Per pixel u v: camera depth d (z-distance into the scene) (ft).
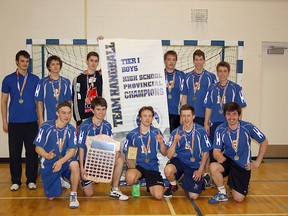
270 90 22.85
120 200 12.78
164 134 14.57
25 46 20.72
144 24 21.11
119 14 20.99
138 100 14.57
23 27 20.65
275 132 23.03
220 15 21.42
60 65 14.33
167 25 21.20
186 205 12.16
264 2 21.57
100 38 14.74
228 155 13.11
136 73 14.58
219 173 12.62
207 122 15.12
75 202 11.91
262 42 21.88
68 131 12.67
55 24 20.76
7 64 20.74
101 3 20.89
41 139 12.42
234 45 18.61
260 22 21.66
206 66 20.44
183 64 20.72
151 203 12.39
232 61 19.93
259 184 15.38
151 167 13.32
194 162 13.28
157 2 21.09
